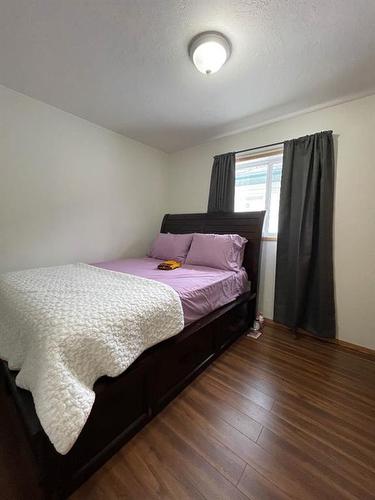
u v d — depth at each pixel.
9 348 1.14
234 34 1.34
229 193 2.63
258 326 2.34
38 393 0.78
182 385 1.45
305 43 1.39
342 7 1.16
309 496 0.90
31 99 2.01
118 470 0.98
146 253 3.21
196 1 1.15
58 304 1.07
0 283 1.50
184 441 1.12
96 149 2.53
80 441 0.92
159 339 1.21
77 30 1.33
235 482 0.94
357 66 1.59
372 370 1.71
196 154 3.10
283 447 1.09
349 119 1.96
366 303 1.95
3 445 1.09
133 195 2.98
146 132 2.72
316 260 2.13
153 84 1.83
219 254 2.24
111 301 1.13
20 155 1.97
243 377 1.61
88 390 0.86
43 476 0.84
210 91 1.92
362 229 1.94
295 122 2.26
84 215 2.48
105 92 1.94
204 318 1.67
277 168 2.46
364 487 0.93
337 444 1.12
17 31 1.33
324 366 1.75
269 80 1.76
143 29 1.32
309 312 2.21
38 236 2.14
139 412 1.19
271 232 2.52
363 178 1.92
